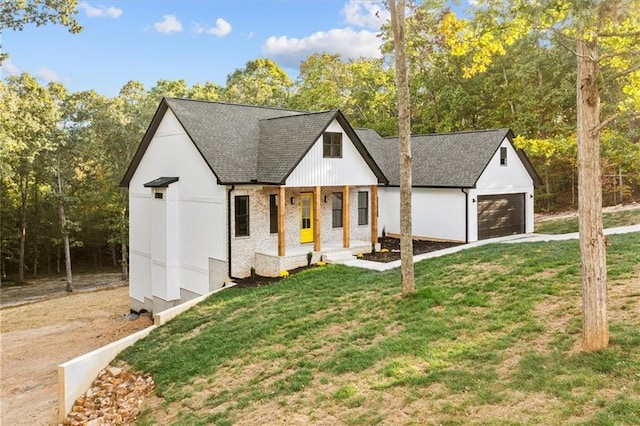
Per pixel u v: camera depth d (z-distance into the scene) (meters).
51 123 29.81
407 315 11.05
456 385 7.51
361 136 29.55
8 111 24.39
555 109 31.80
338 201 22.53
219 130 20.23
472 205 23.03
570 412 6.09
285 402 8.46
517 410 6.44
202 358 11.66
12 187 37.88
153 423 9.34
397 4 11.80
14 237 38.78
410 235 12.30
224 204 18.14
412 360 8.79
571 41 8.38
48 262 42.16
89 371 12.34
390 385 8.02
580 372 6.98
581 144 7.46
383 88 44.81
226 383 10.07
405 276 12.33
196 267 19.61
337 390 8.35
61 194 32.41
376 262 18.84
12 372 16.16
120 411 10.48
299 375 9.30
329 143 19.69
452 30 9.66
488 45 9.10
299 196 21.00
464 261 15.23
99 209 41.56
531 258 13.81
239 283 17.95
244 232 18.84
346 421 7.32
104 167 35.56
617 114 7.48
